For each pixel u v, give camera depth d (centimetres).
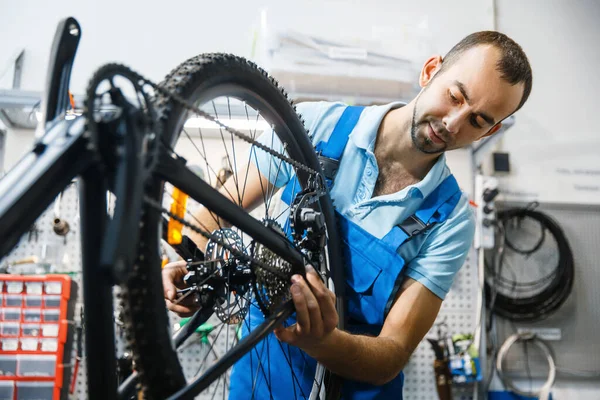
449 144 103
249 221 64
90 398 57
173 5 242
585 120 268
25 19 233
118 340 157
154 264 52
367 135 107
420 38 202
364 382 99
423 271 107
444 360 204
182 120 60
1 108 179
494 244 244
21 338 159
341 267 99
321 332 72
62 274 172
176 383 55
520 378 240
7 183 46
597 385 245
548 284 246
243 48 242
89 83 42
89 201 50
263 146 72
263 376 101
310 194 88
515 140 262
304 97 196
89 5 238
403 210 106
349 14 252
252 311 104
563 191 259
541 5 274
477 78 96
